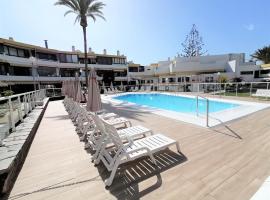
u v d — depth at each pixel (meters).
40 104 9.51
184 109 10.73
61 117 7.65
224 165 2.95
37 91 10.46
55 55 30.83
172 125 5.54
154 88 23.22
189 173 2.76
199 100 13.16
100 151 3.29
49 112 9.00
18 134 4.20
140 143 3.31
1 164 2.62
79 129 5.34
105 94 19.47
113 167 2.62
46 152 3.80
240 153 3.38
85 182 2.65
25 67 26.28
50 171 3.00
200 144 3.89
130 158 2.74
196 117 6.39
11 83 22.55
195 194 2.27
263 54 34.03
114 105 10.48
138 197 2.26
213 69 25.64
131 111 8.27
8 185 2.54
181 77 28.06
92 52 36.66
